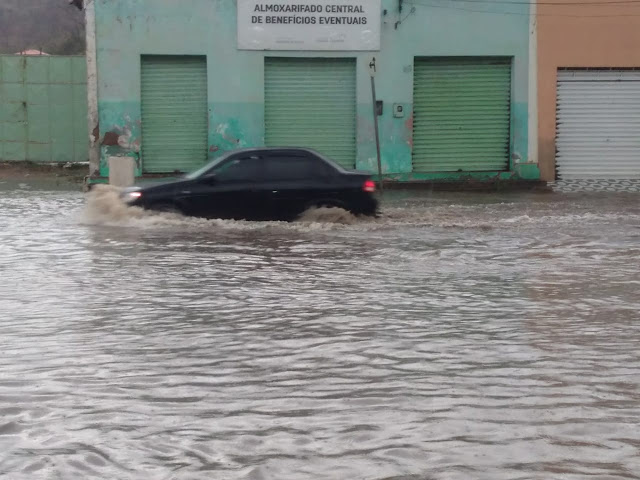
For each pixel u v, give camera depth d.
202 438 5.23
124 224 16.56
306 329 8.20
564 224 17.19
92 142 25.92
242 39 25.86
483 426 5.43
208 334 7.99
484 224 17.09
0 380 6.50
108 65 25.78
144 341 7.72
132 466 4.78
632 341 7.71
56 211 19.11
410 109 26.36
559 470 4.69
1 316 8.80
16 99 32.44
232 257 12.84
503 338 7.82
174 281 10.84
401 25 26.09
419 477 4.61
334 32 26.00
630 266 12.15
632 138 27.05
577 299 9.73
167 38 25.78
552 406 5.83
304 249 13.69
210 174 16.73
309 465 4.79
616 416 5.61
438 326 8.32
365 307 9.24
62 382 6.44
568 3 26.31
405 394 6.12
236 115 26.12
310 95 26.42
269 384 6.38
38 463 4.82
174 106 26.22
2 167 32.22
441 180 26.44
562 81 26.75
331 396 6.09
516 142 26.64
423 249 13.76
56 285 10.56
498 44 26.34
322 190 16.88
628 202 22.08
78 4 28.72
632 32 26.55
